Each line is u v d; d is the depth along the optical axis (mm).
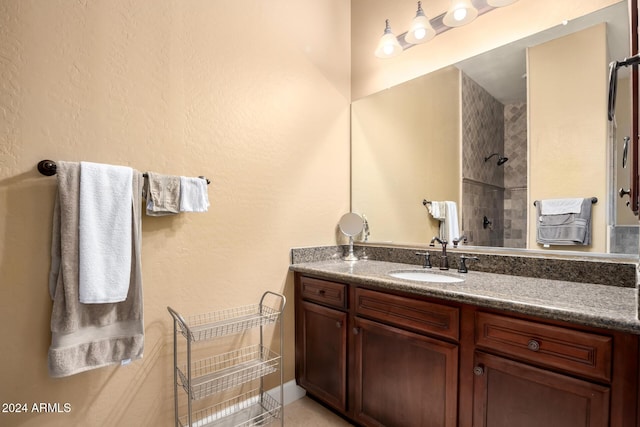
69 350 1153
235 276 1738
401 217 2086
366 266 1914
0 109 1132
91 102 1313
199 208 1512
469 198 1765
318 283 1816
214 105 1671
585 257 1405
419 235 1998
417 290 1318
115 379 1364
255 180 1828
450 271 1707
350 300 1640
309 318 1886
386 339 1472
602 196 1372
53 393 1234
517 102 1607
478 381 1166
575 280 1403
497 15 1673
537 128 1546
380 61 2207
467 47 1783
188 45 1585
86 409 1300
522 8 1591
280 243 1942
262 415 1715
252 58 1825
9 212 1152
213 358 1654
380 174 2205
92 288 1180
